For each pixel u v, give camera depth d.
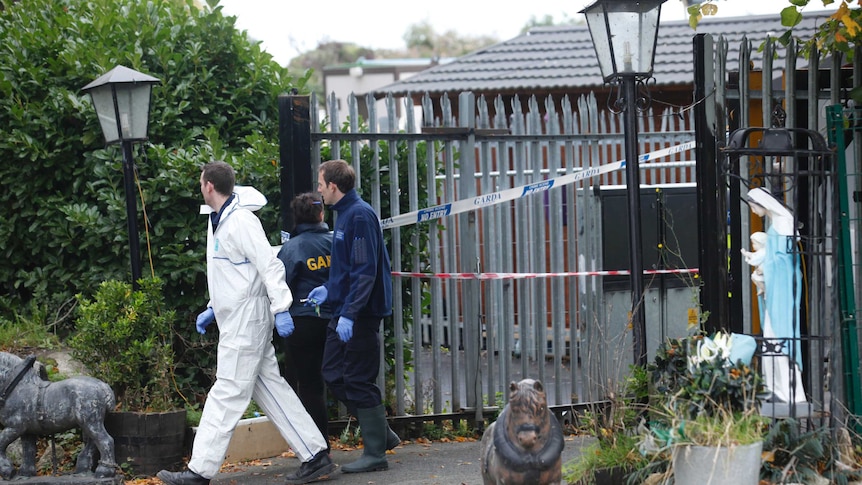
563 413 19.58
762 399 12.17
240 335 14.73
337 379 15.77
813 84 14.76
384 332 19.02
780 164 14.63
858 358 14.58
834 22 14.70
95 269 19.70
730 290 14.70
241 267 14.75
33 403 14.77
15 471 15.02
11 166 20.38
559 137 19.97
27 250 20.95
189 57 20.91
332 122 18.50
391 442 16.98
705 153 14.41
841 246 14.55
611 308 20.73
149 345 16.17
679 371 12.69
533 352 23.66
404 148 19.06
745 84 14.54
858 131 14.80
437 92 36.22
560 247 20.08
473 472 15.95
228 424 14.66
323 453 15.46
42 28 21.22
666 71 34.28
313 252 15.92
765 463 12.25
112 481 14.88
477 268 18.95
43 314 20.20
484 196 18.78
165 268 18.86
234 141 20.92
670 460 12.11
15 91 20.55
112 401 15.17
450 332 19.25
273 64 21.72
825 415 12.95
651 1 14.63
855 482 12.33
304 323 15.78
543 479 10.65
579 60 37.31
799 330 13.43
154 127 19.97
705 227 14.38
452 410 19.02
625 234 21.14
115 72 16.33
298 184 17.61
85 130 20.06
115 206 19.02
